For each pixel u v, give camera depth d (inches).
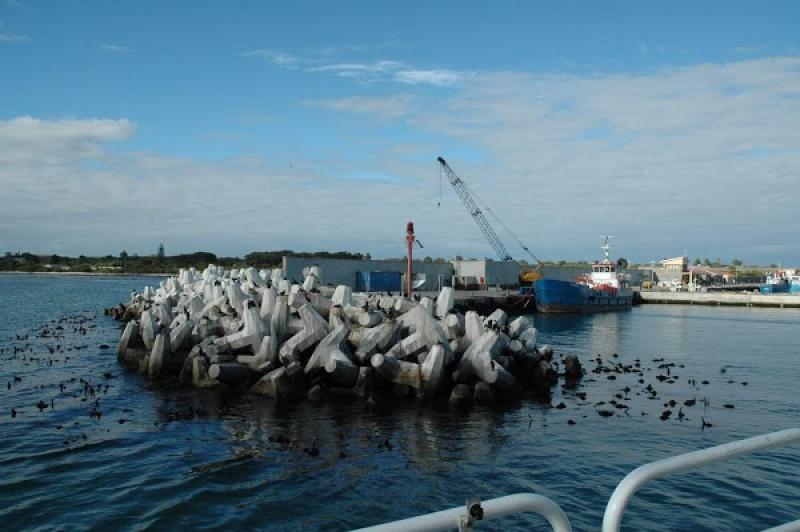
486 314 3031.5
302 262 2874.0
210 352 1114.1
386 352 1079.0
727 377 1402.6
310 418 909.8
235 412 935.7
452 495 642.8
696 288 5442.9
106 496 628.1
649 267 6540.4
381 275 3021.7
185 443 791.1
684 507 616.4
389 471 705.6
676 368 1528.1
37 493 635.5
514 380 1100.5
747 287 5674.2
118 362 1363.2
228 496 631.2
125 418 903.1
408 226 1951.3
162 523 572.7
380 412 947.3
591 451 794.2
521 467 728.3
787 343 2113.7
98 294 4402.1
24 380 1167.6
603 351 1847.9
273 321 1158.3
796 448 800.9
